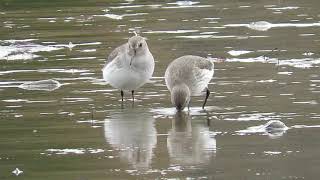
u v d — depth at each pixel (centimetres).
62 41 2198
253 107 1476
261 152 1197
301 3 2788
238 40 2127
